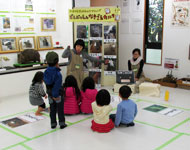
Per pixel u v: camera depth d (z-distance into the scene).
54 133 3.40
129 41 7.07
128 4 6.89
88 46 5.98
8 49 5.58
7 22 5.52
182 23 5.86
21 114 4.19
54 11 6.41
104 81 6.12
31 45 5.99
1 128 3.60
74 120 3.87
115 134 3.34
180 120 3.82
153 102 4.74
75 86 4.01
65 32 6.70
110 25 5.79
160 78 6.47
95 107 3.38
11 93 5.29
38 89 4.00
